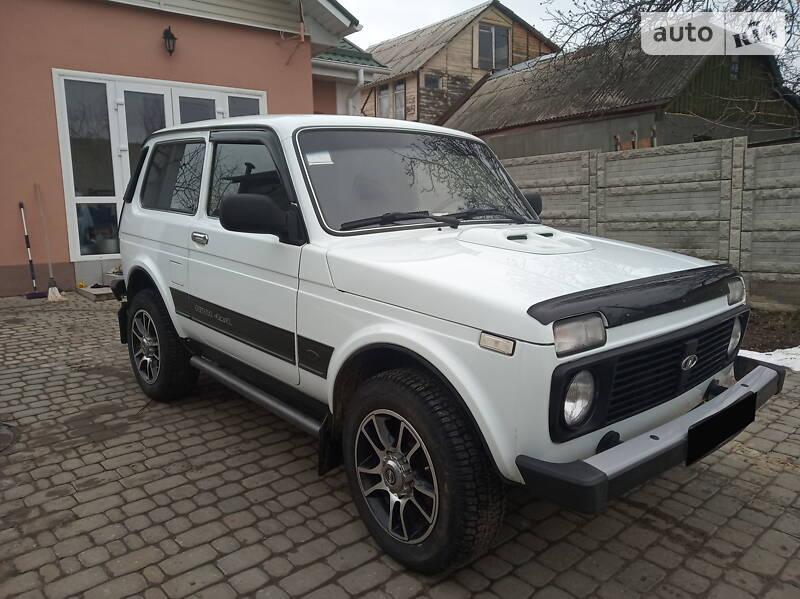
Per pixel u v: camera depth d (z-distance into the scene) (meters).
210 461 3.64
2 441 3.88
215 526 2.95
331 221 2.99
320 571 2.62
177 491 3.29
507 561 2.72
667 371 2.48
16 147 8.18
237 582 2.54
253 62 10.09
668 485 3.41
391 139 3.51
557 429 2.13
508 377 2.15
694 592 2.52
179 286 3.98
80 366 5.46
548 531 2.96
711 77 15.20
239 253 3.38
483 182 3.75
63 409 4.44
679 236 7.85
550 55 15.08
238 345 3.51
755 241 7.24
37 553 2.73
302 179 3.05
